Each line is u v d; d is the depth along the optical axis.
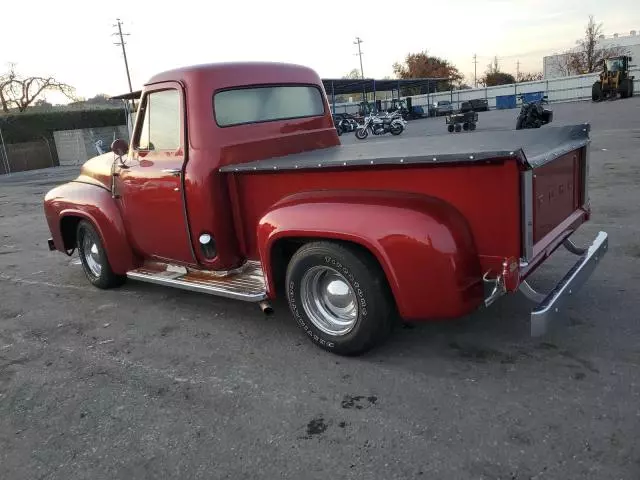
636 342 3.66
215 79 4.43
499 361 3.58
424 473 2.61
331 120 5.52
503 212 3.03
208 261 4.52
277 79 4.91
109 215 5.23
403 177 3.31
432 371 3.53
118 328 4.82
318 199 3.64
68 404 3.57
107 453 3.01
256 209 4.25
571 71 78.75
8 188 20.78
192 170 4.35
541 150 3.55
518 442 2.75
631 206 7.48
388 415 3.10
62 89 47.78
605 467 2.52
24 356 4.39
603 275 4.94
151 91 4.66
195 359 4.06
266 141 4.72
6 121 36.84
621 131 17.23
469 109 34.12
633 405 2.97
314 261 3.66
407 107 47.53
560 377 3.31
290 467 2.75
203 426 3.18
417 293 3.26
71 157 35.47
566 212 3.94
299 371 3.71
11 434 3.28
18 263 7.69
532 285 4.82
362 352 3.74
